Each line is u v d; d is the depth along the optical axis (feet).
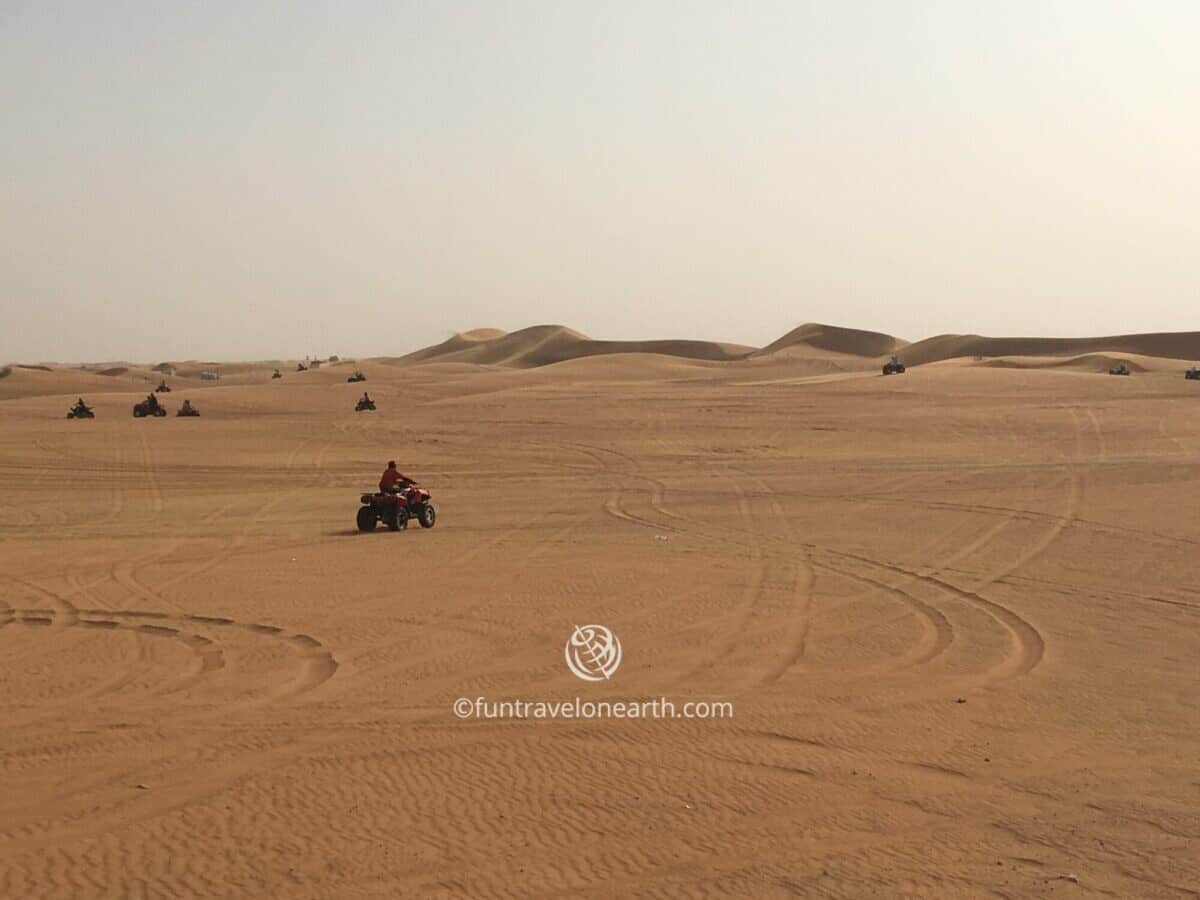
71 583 65.98
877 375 344.49
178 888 24.88
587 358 556.10
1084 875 25.59
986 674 43.70
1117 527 82.38
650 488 119.75
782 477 127.54
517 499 112.16
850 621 53.31
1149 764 33.24
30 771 32.78
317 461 156.76
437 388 364.99
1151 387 276.21
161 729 36.81
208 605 58.29
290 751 34.50
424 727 36.96
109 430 206.08
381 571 68.90
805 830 28.25
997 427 186.50
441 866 26.08
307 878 25.39
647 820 28.91
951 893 24.66
